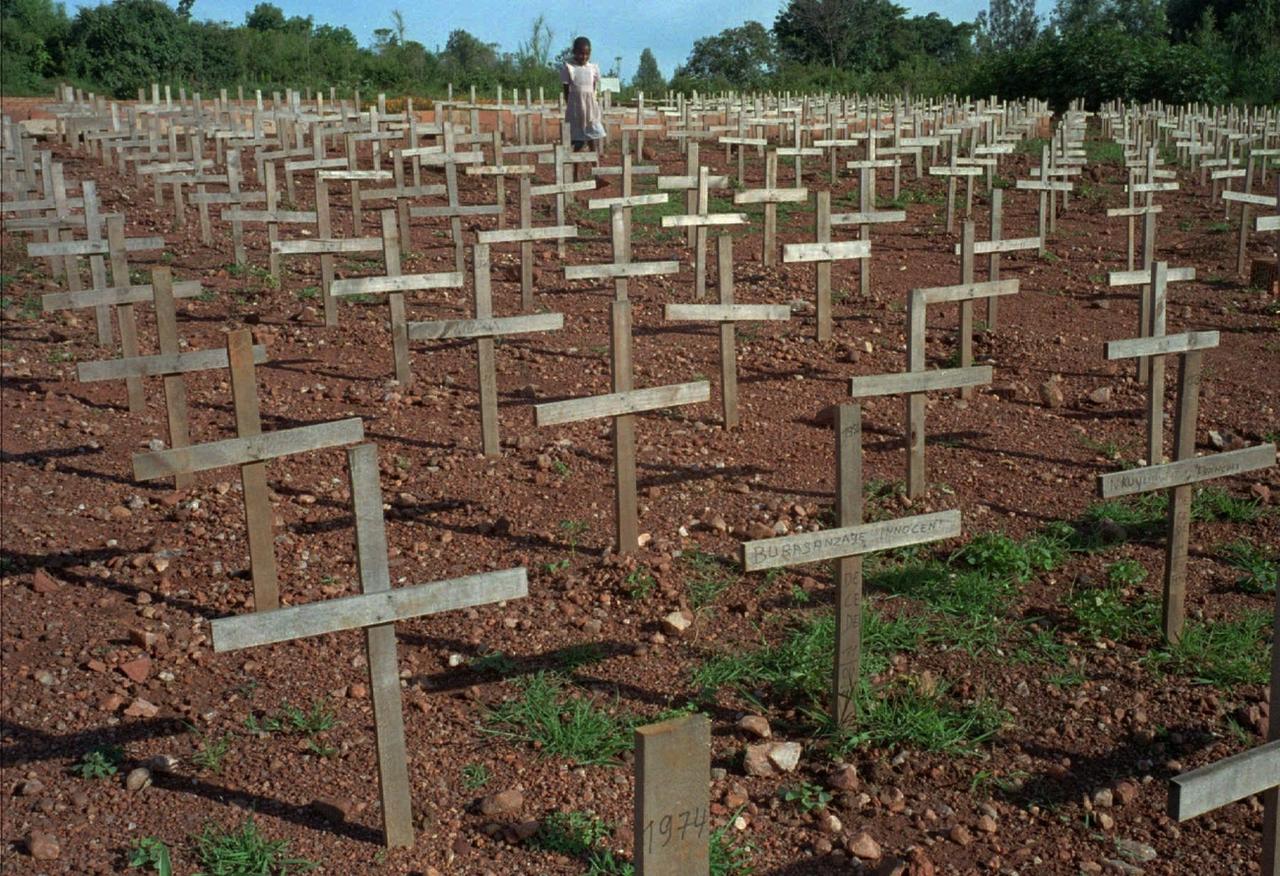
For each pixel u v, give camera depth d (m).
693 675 5.60
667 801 3.19
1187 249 15.34
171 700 5.34
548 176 19.03
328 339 10.41
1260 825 4.70
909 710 5.26
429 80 43.66
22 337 10.05
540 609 6.18
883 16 62.03
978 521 7.27
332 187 17.67
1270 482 7.82
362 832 4.51
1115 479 5.39
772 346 10.60
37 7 43.34
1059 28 60.66
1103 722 5.31
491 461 7.96
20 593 6.13
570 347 10.41
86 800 4.63
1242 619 6.12
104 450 7.95
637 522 6.80
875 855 4.45
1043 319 11.86
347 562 6.60
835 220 11.52
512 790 4.71
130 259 12.70
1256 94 37.31
